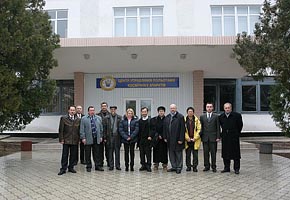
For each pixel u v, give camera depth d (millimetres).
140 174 9742
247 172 10047
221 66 19234
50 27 13312
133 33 20078
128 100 21266
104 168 10891
